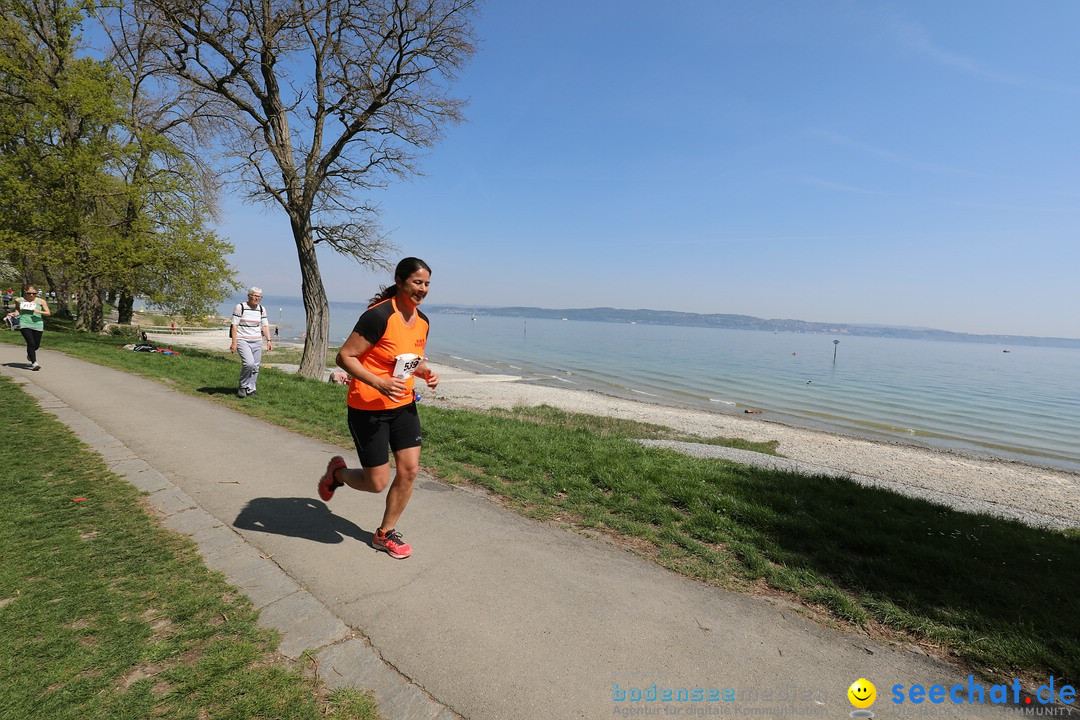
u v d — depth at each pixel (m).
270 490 4.48
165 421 6.74
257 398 9.02
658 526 4.26
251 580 2.95
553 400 23.09
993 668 2.53
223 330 58.38
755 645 2.62
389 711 2.05
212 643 2.38
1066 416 26.66
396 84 14.83
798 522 4.31
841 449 16.41
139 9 13.80
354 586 2.97
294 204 14.79
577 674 2.32
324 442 6.33
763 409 25.39
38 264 16.52
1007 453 18.14
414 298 3.16
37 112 15.84
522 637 2.57
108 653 2.26
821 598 3.12
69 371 10.06
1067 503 11.59
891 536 4.11
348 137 14.62
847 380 41.31
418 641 2.49
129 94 18.75
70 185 16.27
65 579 2.85
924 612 2.97
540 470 5.62
